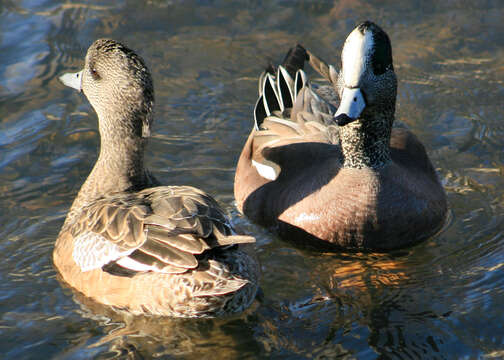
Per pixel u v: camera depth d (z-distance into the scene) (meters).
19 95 13.81
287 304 9.28
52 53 14.94
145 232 8.43
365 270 9.99
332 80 13.34
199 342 8.62
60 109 13.57
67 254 9.57
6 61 14.68
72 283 9.52
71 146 12.72
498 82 14.40
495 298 9.18
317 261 10.27
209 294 8.19
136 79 9.98
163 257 8.18
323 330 8.74
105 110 10.24
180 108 13.89
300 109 12.07
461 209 11.27
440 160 12.50
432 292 9.41
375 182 10.04
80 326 8.88
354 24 16.22
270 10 16.81
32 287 9.60
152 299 8.65
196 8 16.81
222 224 8.44
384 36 9.81
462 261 10.05
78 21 16.03
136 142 10.31
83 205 10.33
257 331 8.77
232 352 8.44
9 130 12.95
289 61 13.93
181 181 12.15
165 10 16.67
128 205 8.97
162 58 15.13
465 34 15.82
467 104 13.91
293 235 10.55
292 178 10.88
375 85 9.76
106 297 9.05
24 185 11.79
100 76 10.20
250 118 13.73
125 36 15.66
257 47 15.52
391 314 9.00
